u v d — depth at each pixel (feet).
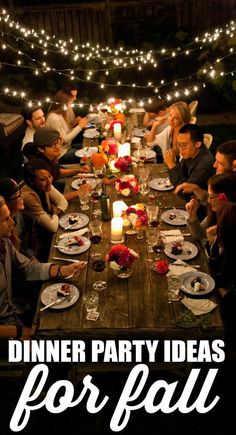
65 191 16.20
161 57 32.22
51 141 16.58
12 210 12.90
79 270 11.59
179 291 10.77
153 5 32.83
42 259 15.01
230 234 11.16
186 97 31.89
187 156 15.92
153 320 9.95
